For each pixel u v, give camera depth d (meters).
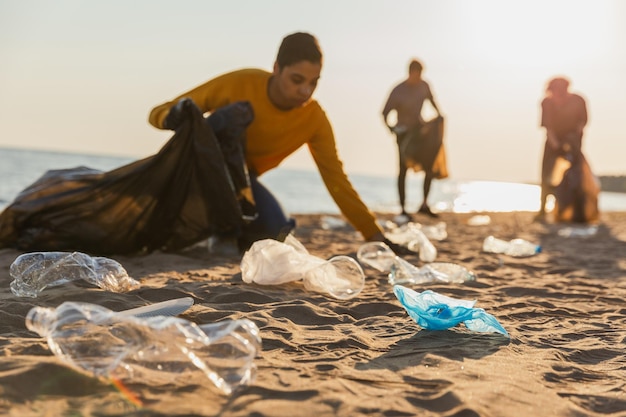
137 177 4.17
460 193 46.12
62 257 2.91
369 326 2.57
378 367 1.96
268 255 3.38
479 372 1.93
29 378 1.61
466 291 3.56
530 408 1.66
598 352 2.32
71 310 1.62
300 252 3.77
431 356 2.09
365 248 4.30
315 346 2.17
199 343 1.57
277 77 4.31
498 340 2.40
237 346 1.59
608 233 8.41
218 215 4.32
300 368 1.89
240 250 4.57
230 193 4.26
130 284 2.99
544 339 2.48
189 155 4.22
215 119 4.29
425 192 10.45
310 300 3.05
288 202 18.44
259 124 4.46
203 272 3.68
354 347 2.19
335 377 1.82
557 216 10.22
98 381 1.63
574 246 6.57
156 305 2.34
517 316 2.96
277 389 1.66
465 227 8.90
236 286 3.23
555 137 10.18
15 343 1.98
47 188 4.17
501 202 34.69
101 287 2.92
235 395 1.60
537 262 5.12
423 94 9.34
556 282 4.07
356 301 3.09
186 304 2.37
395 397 1.67
